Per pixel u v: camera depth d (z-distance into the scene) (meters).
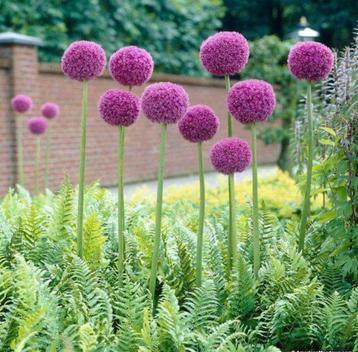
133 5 17.70
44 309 2.93
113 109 3.47
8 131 11.98
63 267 3.76
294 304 3.24
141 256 3.83
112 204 5.11
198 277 3.52
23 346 2.79
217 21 19.81
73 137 13.59
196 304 3.23
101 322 3.11
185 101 3.33
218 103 17.69
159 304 3.35
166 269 3.66
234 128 17.92
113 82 14.58
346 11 24.22
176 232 4.09
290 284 3.42
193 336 2.98
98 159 14.29
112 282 3.71
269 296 3.45
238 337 3.18
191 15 18.98
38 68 12.69
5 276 3.44
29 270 3.15
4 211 5.12
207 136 3.46
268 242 4.06
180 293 3.61
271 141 12.96
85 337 2.81
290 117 12.85
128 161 15.17
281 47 12.73
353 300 3.27
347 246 3.82
